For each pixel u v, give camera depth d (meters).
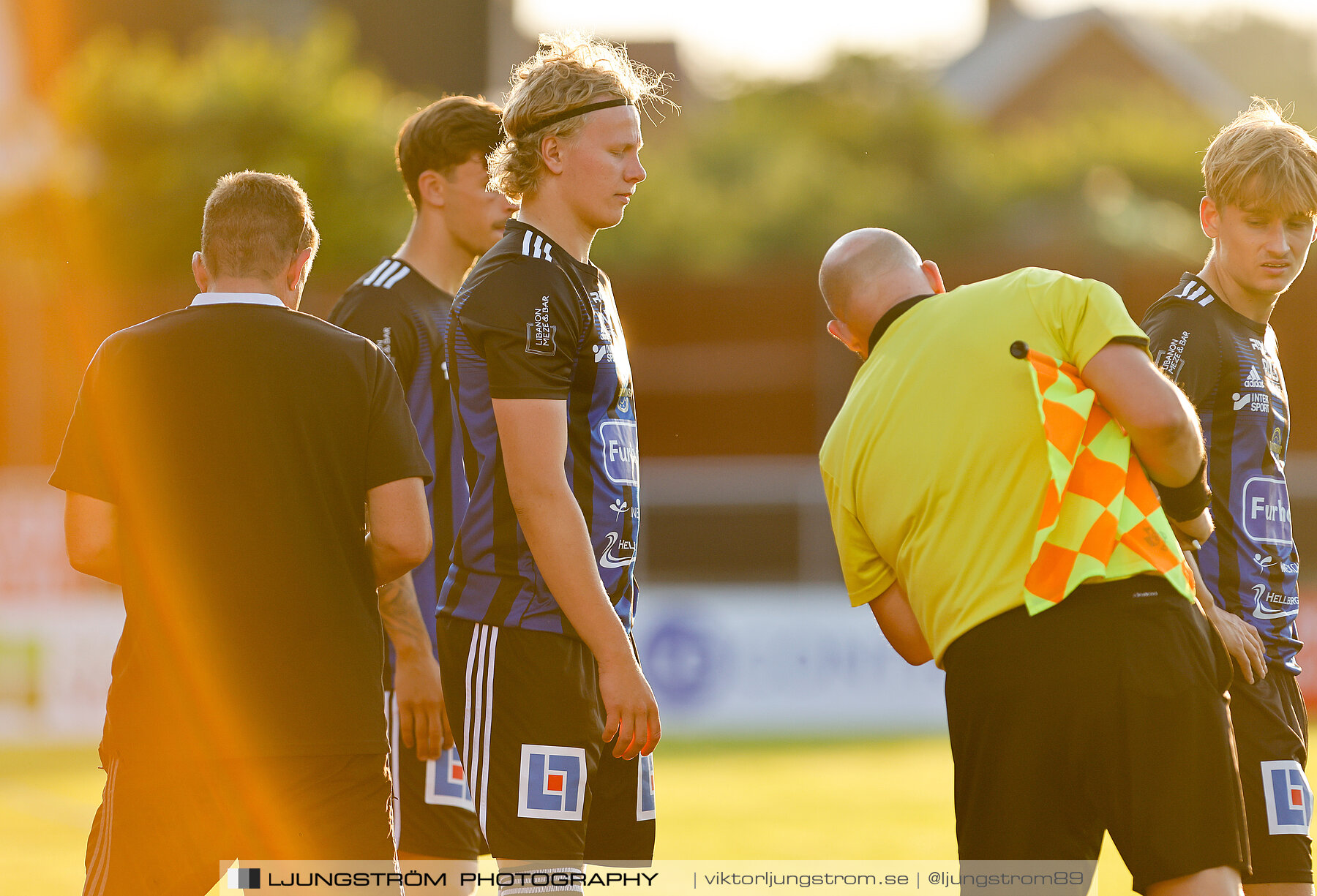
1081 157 137.88
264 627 10.70
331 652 10.84
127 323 64.75
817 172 128.12
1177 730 9.99
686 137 141.25
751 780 37.56
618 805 11.99
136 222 98.31
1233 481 12.90
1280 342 69.50
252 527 10.77
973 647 10.41
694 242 115.06
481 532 11.55
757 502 60.00
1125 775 10.05
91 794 36.72
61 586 51.00
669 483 60.72
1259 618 12.91
